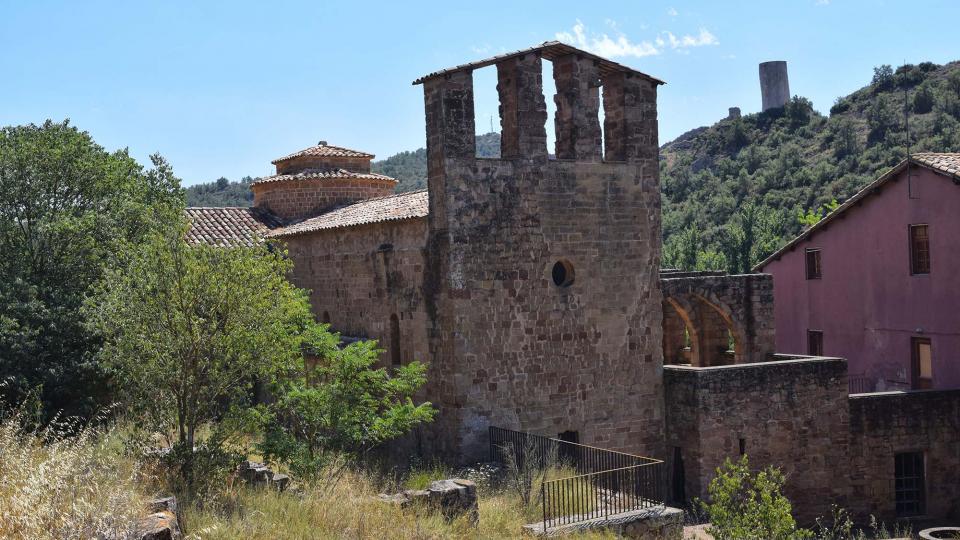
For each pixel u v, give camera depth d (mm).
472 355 23047
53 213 24672
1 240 23922
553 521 17828
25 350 21609
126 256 18219
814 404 26062
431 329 23703
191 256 17109
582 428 24594
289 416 20109
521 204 23859
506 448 21359
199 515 14250
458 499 16984
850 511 26406
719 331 30516
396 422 20422
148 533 11859
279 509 15297
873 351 31734
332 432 19812
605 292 25141
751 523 18094
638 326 25688
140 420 17500
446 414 23172
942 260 28562
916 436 27266
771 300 28938
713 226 64562
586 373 24734
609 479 21625
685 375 25281
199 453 16531
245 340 17188
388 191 36156
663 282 27234
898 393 27156
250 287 17312
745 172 70875
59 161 24969
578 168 24781
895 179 30562
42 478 11484
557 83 25328
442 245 23062
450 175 22906
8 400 21203
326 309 29375
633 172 25766
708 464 24719
